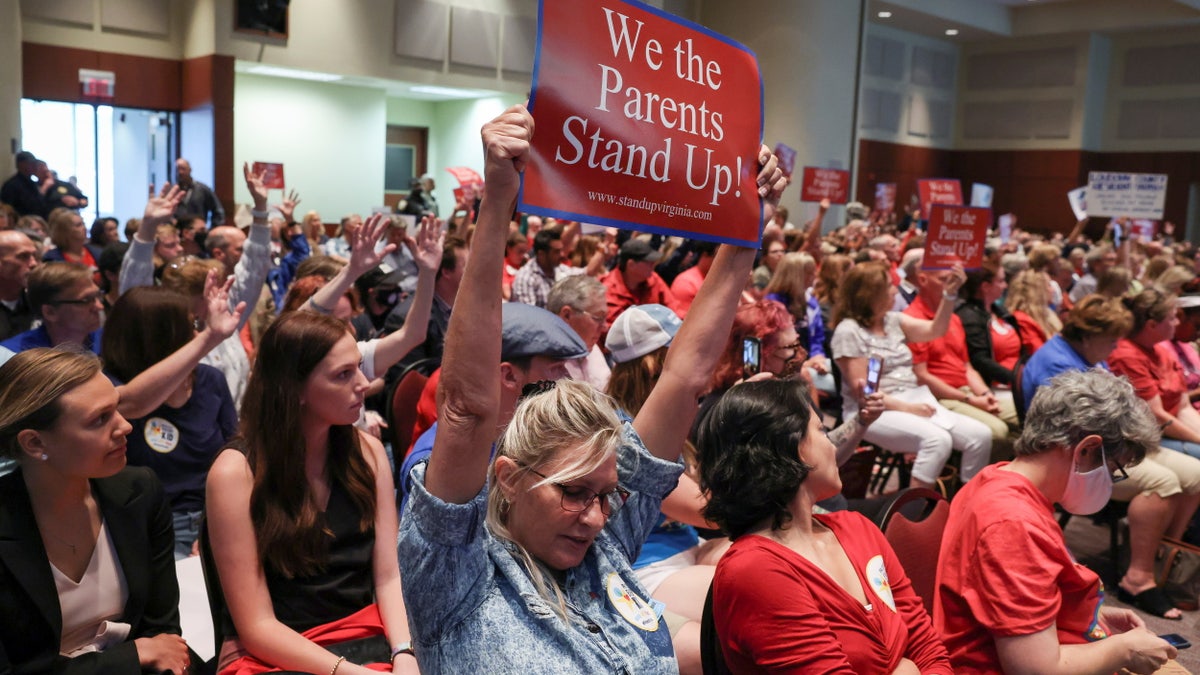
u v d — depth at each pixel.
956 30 21.78
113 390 1.98
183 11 13.38
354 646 2.16
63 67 12.52
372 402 4.19
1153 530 4.11
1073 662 2.11
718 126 1.71
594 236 8.54
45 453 1.91
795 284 6.09
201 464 3.03
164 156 13.76
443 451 1.31
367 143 15.74
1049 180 22.50
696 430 2.64
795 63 17.62
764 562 1.87
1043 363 4.51
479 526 1.35
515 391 2.39
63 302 3.32
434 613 1.35
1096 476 2.38
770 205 1.79
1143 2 20.08
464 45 15.09
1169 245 16.39
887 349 5.03
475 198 9.59
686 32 1.66
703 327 1.73
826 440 2.04
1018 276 6.30
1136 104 21.80
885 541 2.13
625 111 1.57
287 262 7.82
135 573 2.12
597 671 1.34
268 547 2.12
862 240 12.22
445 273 4.47
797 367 3.28
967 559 2.24
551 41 1.49
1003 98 23.08
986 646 2.22
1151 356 4.78
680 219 1.65
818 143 17.95
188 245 8.05
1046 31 21.55
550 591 1.40
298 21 13.48
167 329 3.01
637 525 1.65
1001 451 5.12
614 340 2.82
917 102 22.92
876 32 21.66
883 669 1.91
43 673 1.92
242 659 2.10
